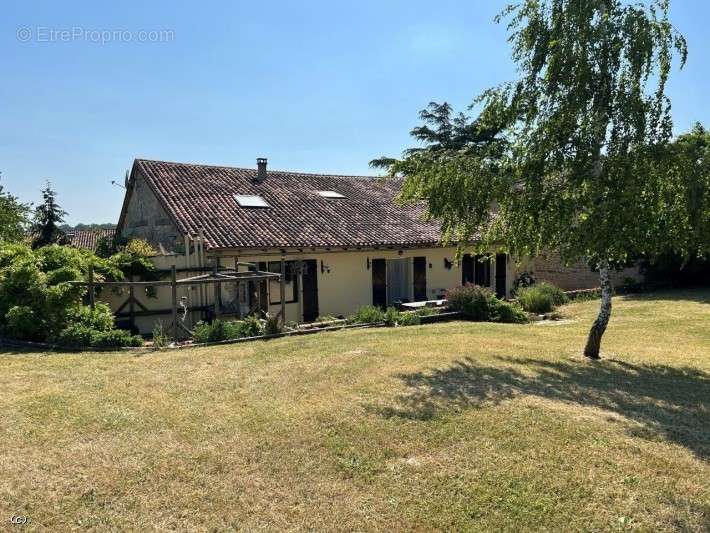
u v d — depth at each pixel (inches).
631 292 892.0
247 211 695.1
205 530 156.8
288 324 528.4
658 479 187.6
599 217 327.3
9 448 205.9
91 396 271.1
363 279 724.0
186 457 200.7
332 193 852.6
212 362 350.9
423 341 425.4
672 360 386.6
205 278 480.4
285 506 169.5
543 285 786.2
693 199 316.2
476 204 362.9
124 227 827.4
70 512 163.6
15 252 470.6
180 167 766.5
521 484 183.0
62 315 422.9
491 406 255.9
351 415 242.7
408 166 388.2
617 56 335.6
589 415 248.2
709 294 804.0
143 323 593.0
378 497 175.0
